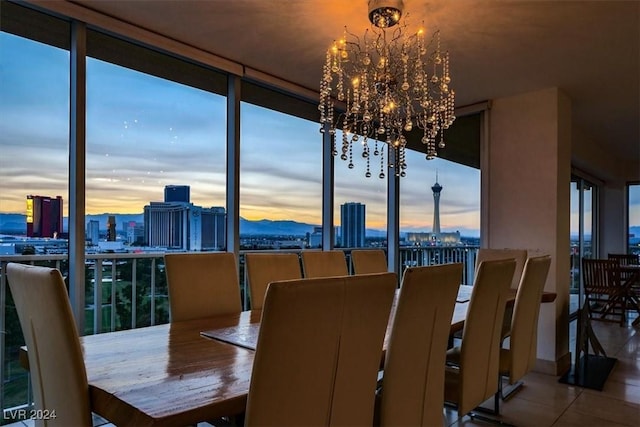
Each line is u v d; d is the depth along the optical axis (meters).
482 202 4.04
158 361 1.42
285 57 3.08
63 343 1.20
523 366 2.38
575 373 3.41
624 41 2.73
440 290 1.62
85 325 2.69
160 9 2.43
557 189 3.62
